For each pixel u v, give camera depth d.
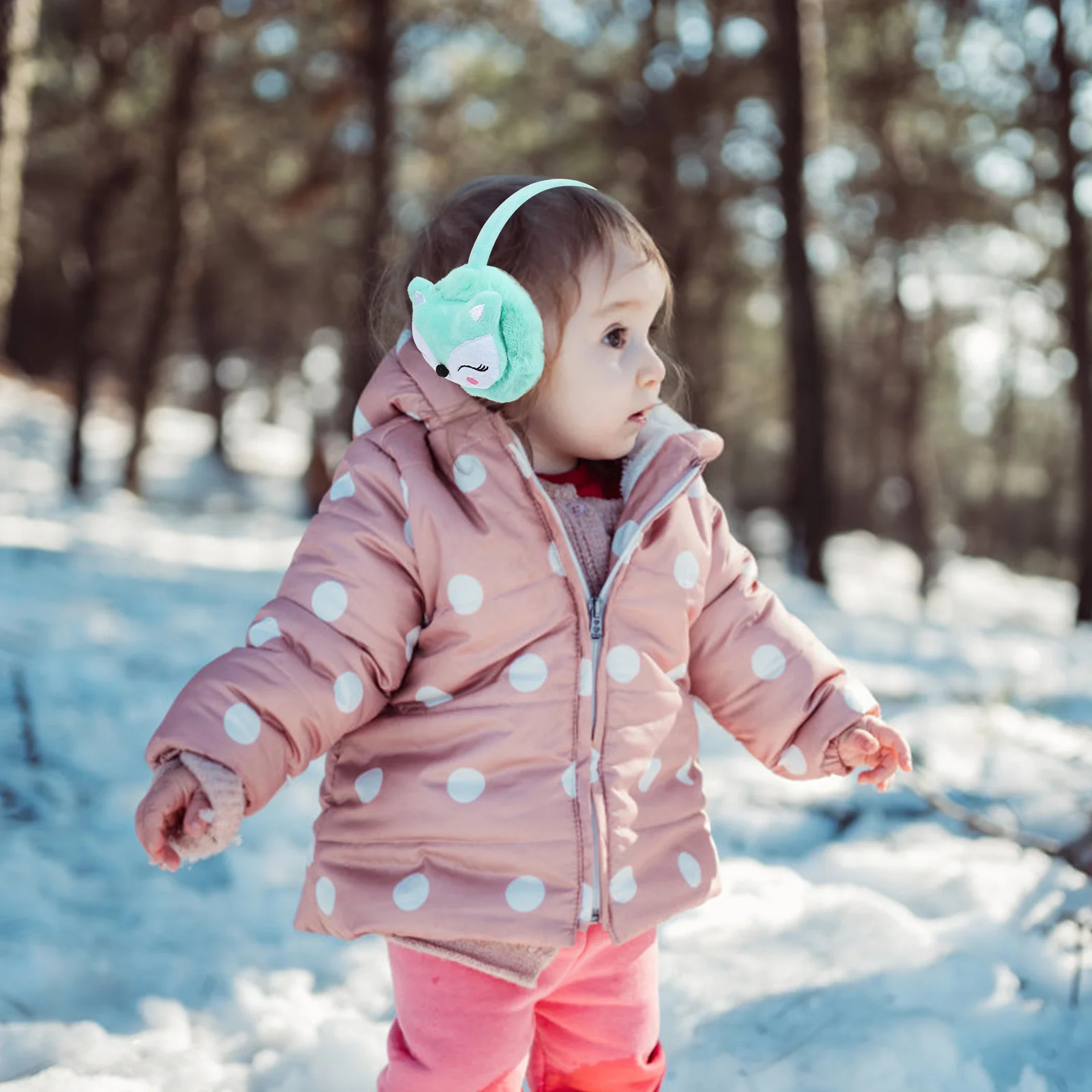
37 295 30.66
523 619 1.63
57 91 16.16
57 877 2.73
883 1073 1.98
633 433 1.73
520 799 1.59
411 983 1.63
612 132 16.45
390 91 13.62
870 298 22.97
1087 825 3.35
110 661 4.71
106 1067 2.01
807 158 11.82
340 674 1.60
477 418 1.67
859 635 8.16
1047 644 9.13
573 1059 1.73
